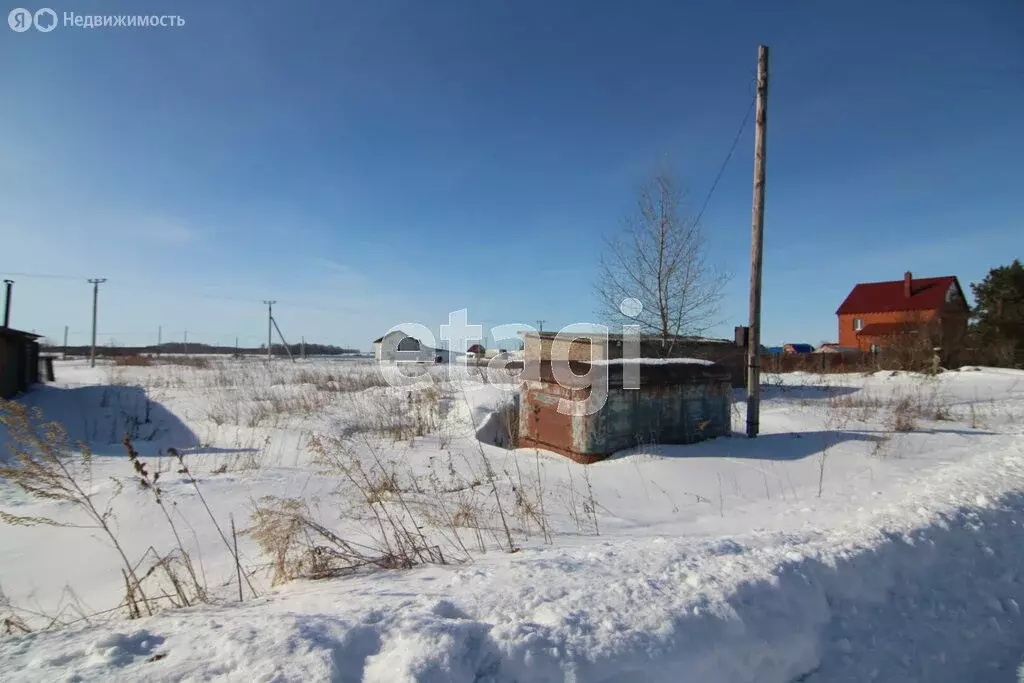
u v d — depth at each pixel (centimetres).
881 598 373
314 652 227
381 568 383
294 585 360
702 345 1689
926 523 450
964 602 395
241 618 279
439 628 246
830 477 685
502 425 1151
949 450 845
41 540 477
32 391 1741
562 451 807
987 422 1135
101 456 929
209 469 781
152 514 526
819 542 401
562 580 320
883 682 306
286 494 588
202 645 239
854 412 1220
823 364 2906
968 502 518
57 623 331
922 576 405
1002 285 2880
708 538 427
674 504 589
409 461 790
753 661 284
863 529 432
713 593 304
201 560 440
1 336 1528
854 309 4881
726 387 890
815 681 300
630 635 261
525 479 661
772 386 1898
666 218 1627
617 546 400
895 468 722
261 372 2664
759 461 735
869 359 2770
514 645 241
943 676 320
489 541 451
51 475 408
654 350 1538
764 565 344
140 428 1305
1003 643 364
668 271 1628
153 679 212
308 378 2214
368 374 2248
